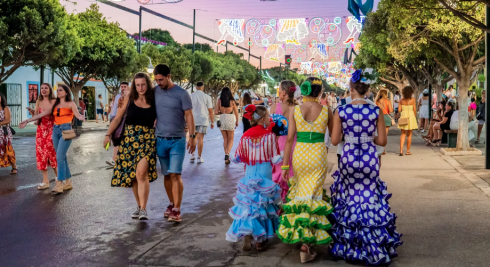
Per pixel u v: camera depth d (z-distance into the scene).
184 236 5.33
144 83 5.82
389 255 4.40
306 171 4.66
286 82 6.16
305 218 4.37
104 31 28.69
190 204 7.00
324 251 4.78
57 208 6.75
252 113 4.96
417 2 9.32
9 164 9.80
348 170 4.45
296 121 4.70
